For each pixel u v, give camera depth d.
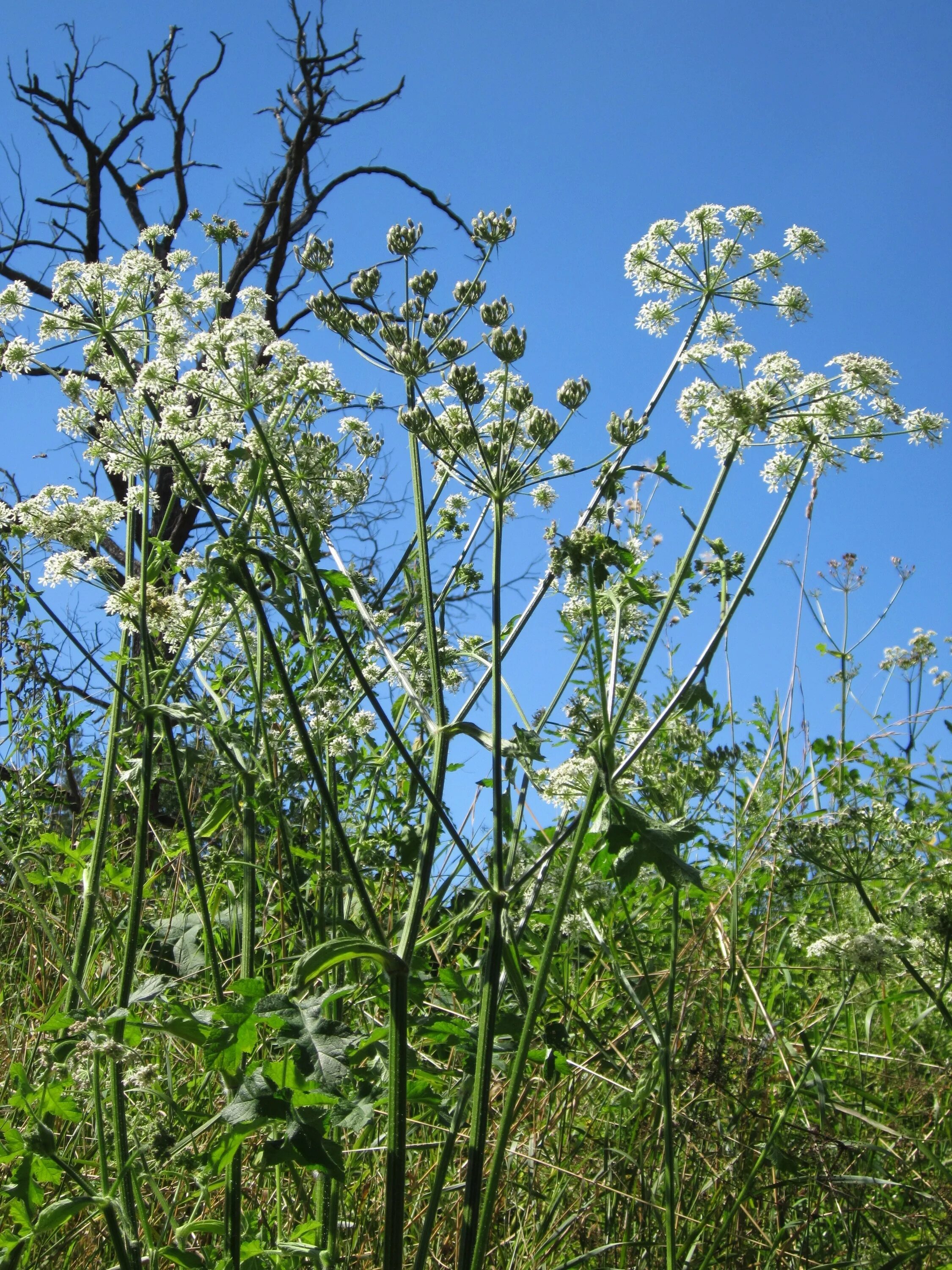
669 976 1.11
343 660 1.13
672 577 0.90
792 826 1.05
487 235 1.04
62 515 1.10
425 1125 1.00
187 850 1.08
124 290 1.11
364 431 1.20
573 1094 1.04
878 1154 1.03
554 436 0.91
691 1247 0.93
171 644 1.12
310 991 0.93
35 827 1.38
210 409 1.14
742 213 1.03
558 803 0.96
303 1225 0.84
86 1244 0.90
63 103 4.89
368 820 1.09
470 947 1.24
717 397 0.97
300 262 1.05
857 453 0.97
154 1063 1.05
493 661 0.83
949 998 1.13
